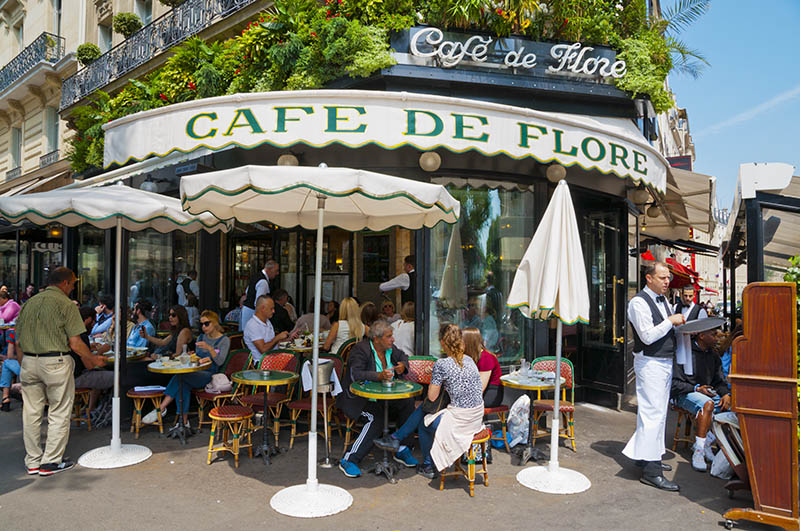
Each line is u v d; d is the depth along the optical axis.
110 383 5.98
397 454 5.05
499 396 5.41
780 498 3.67
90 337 7.95
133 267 10.23
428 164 6.09
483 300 6.66
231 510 3.91
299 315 8.84
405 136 5.41
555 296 4.38
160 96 8.63
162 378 6.58
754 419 3.77
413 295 6.48
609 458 5.30
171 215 4.96
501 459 5.23
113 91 12.62
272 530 3.61
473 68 6.44
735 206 5.57
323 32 6.36
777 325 3.74
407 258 6.65
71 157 10.95
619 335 7.50
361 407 4.93
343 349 6.19
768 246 5.45
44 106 17.95
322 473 4.75
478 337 4.86
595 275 8.03
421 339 6.25
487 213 6.68
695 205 10.35
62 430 4.65
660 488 4.49
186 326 6.82
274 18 6.74
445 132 5.46
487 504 4.12
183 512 3.87
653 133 8.93
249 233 9.34
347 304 6.49
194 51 8.11
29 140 18.92
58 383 4.61
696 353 5.65
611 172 6.21
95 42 15.48
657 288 4.66
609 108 7.17
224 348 6.18
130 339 7.21
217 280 9.22
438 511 3.98
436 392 4.38
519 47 6.59
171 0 11.59
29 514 3.79
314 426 4.20
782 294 3.74
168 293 9.65
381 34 6.22
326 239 9.34
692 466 5.09
